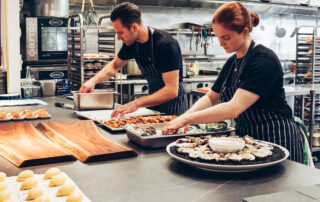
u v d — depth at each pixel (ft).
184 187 4.45
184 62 22.16
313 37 17.20
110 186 4.50
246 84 6.04
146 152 6.01
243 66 6.42
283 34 26.81
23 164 5.24
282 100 6.91
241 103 5.92
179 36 22.47
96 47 19.79
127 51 9.83
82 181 4.67
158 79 9.47
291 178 4.72
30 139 6.49
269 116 6.84
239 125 7.46
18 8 12.37
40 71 16.12
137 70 19.08
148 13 21.34
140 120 7.79
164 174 4.91
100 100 9.78
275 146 5.65
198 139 5.88
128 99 18.61
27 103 10.78
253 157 4.93
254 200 3.46
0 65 12.45
